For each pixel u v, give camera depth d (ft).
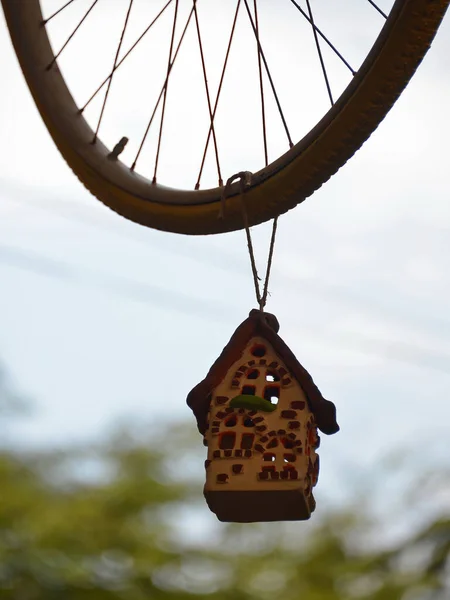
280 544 21.03
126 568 18.75
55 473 20.67
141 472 20.83
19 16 11.48
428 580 16.52
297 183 10.89
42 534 18.58
